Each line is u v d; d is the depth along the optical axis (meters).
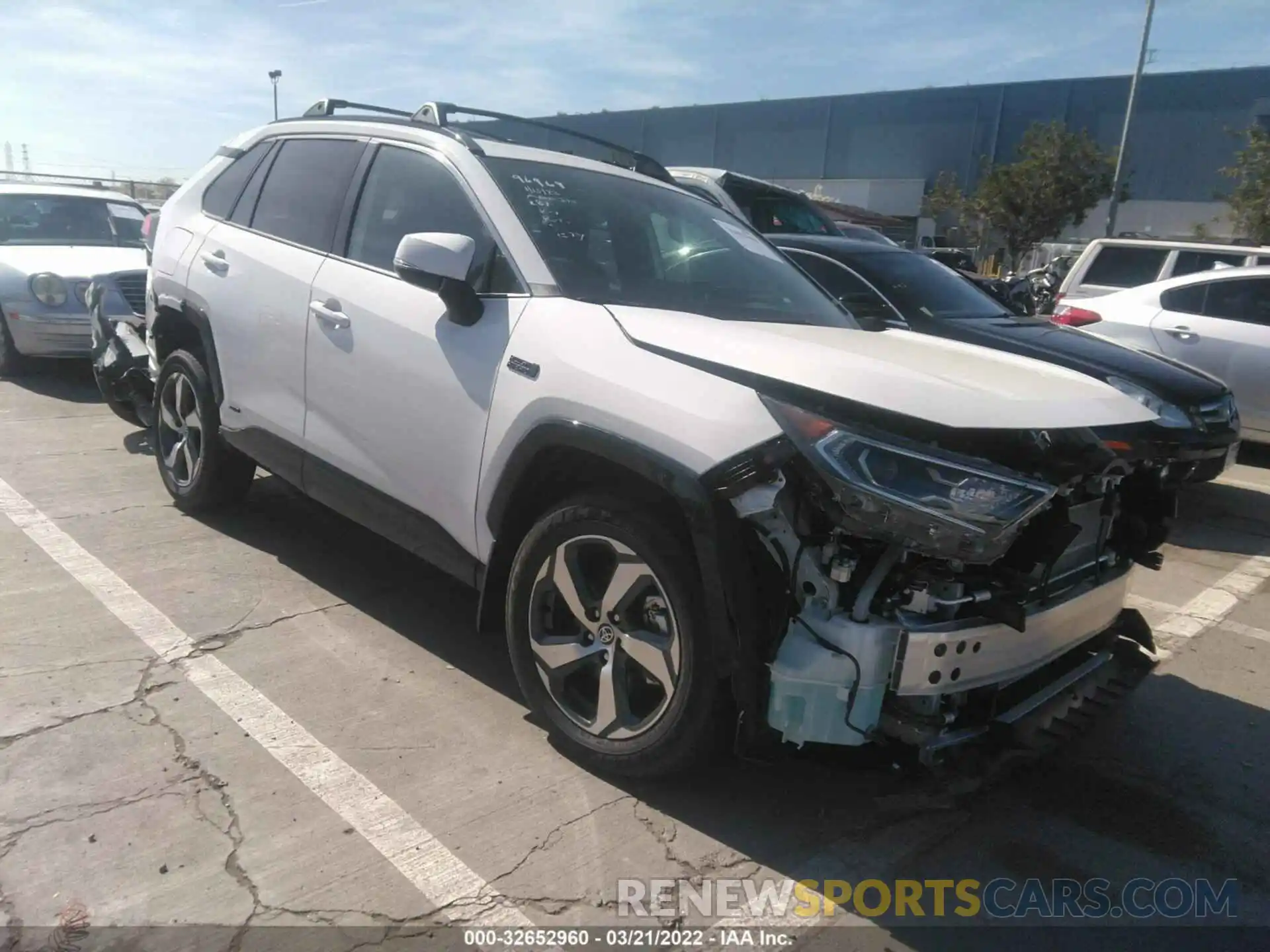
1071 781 3.31
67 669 3.46
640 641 2.85
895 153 47.78
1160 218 38.94
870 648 2.49
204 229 4.75
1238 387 8.06
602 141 4.50
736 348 2.75
